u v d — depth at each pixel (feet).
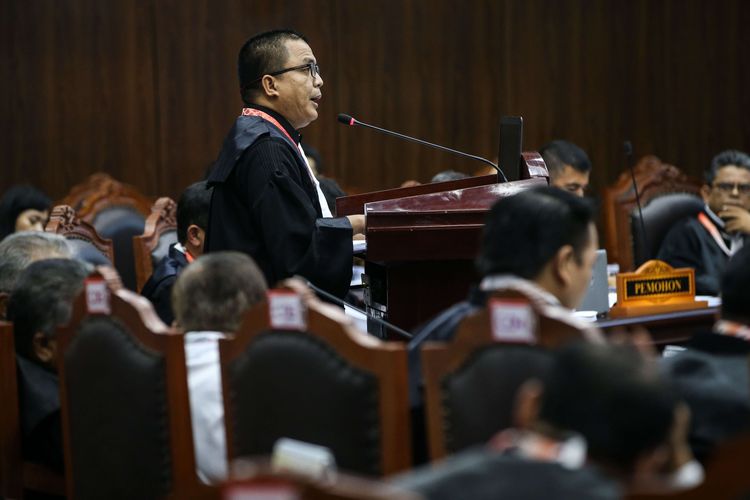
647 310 18.84
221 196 21.31
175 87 43.57
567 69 49.29
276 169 20.71
